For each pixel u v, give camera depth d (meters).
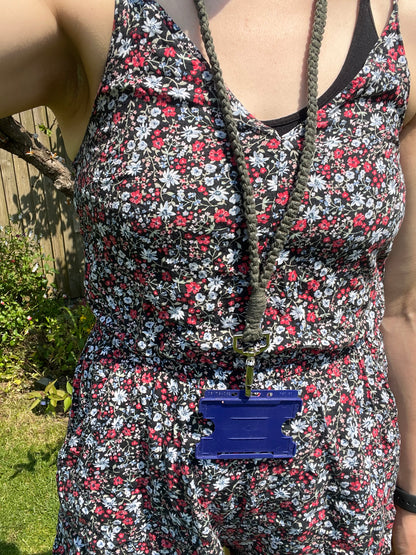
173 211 0.65
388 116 0.72
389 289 0.95
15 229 4.30
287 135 0.67
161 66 0.64
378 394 0.85
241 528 0.83
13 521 2.60
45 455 3.00
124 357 0.75
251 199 0.65
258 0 0.66
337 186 0.68
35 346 3.83
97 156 0.68
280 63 0.67
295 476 0.77
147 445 0.75
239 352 0.70
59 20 0.63
